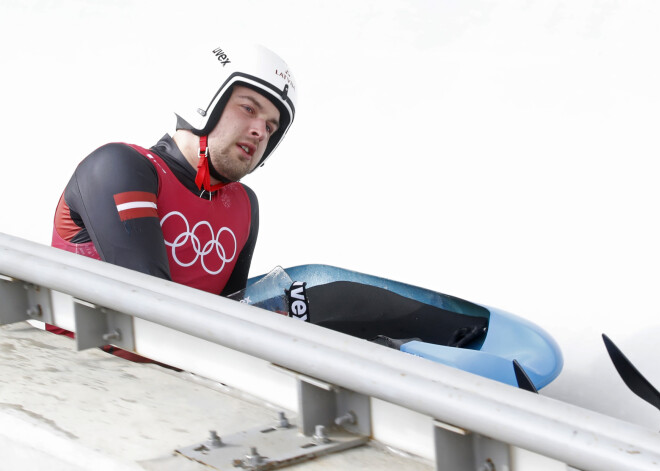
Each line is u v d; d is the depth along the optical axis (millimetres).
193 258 2436
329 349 1447
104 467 1488
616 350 1835
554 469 1294
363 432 1542
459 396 1287
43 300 2086
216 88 2314
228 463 1445
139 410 1679
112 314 1942
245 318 1593
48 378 1832
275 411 1668
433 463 1455
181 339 1835
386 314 2318
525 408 1235
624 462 1115
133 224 2197
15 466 1643
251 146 2375
